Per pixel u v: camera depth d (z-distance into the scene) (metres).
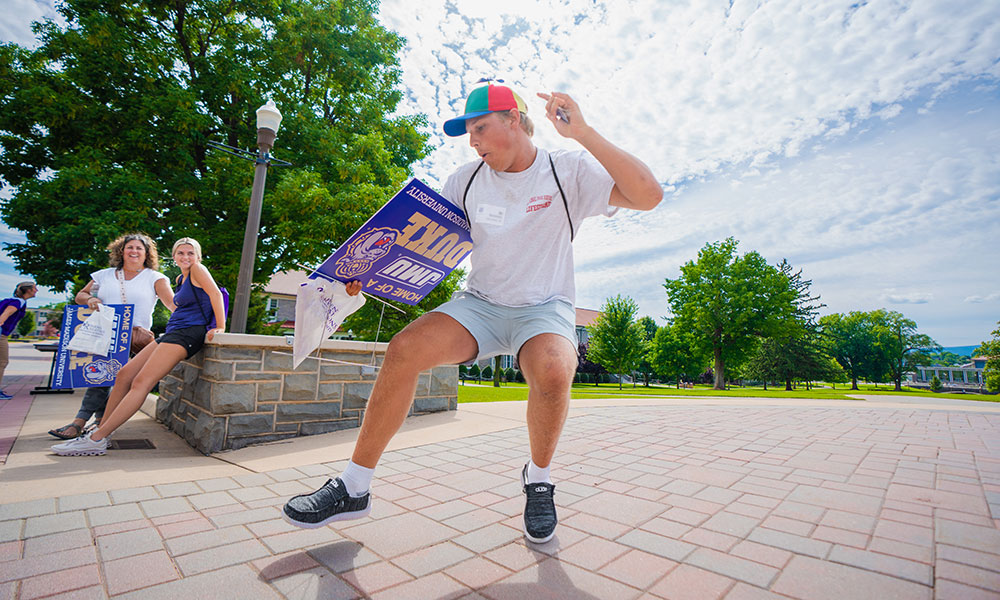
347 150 12.34
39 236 9.73
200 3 12.06
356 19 13.70
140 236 4.16
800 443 4.11
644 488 2.65
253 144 12.01
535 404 1.75
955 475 2.97
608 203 1.83
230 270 10.81
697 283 34.56
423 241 2.01
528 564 1.65
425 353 1.75
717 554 1.75
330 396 4.22
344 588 1.45
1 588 1.37
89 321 3.68
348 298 2.17
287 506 1.68
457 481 2.76
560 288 1.95
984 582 1.53
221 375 3.51
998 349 46.16
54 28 10.76
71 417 4.73
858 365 67.69
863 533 1.97
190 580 1.47
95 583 1.43
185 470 2.86
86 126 10.38
